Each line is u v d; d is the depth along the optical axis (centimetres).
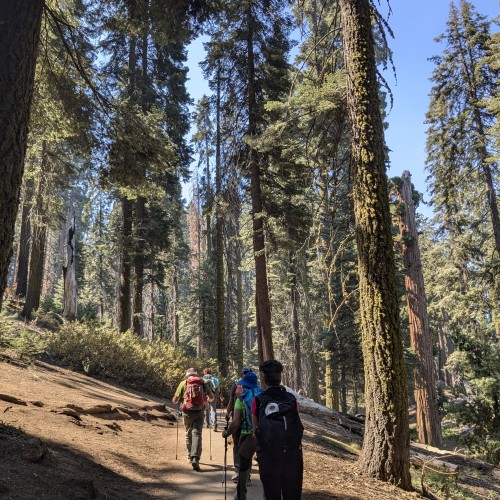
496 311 1994
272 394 382
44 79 823
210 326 3388
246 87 1630
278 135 1030
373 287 789
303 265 2420
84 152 916
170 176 2220
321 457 879
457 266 2331
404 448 734
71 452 555
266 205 1608
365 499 600
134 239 2081
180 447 805
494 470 1359
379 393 753
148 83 2280
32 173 1834
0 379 873
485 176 2122
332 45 991
